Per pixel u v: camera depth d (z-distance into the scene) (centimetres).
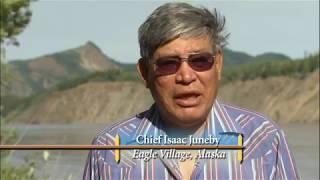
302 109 10850
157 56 271
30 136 6425
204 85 272
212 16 273
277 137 277
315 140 5469
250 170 272
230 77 12838
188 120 274
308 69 11606
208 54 270
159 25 267
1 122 867
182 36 266
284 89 11581
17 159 752
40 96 17050
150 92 284
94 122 15175
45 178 632
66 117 15888
